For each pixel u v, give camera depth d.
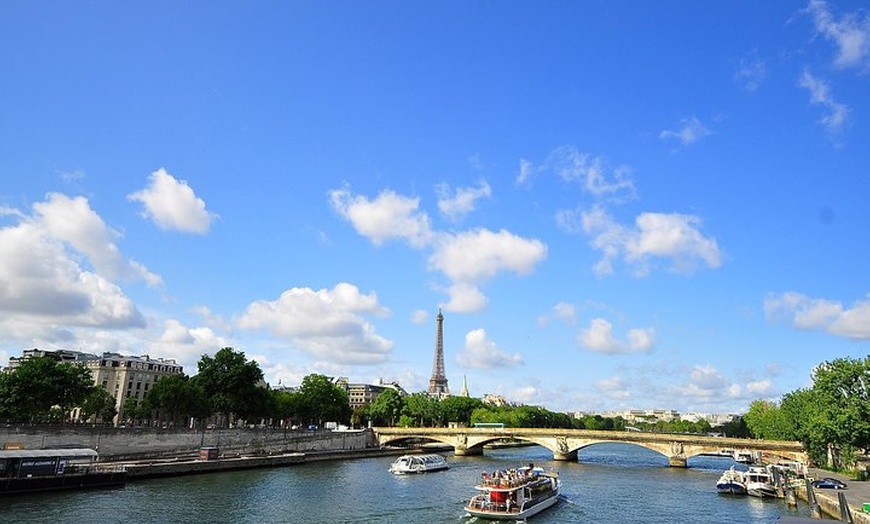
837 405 92.19
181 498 70.62
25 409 107.19
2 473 67.62
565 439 146.88
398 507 71.69
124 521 57.06
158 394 136.50
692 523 66.06
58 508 61.22
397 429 170.12
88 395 127.25
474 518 66.19
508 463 138.75
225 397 135.12
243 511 64.81
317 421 186.62
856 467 98.19
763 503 79.94
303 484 88.75
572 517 69.31
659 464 145.50
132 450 98.94
